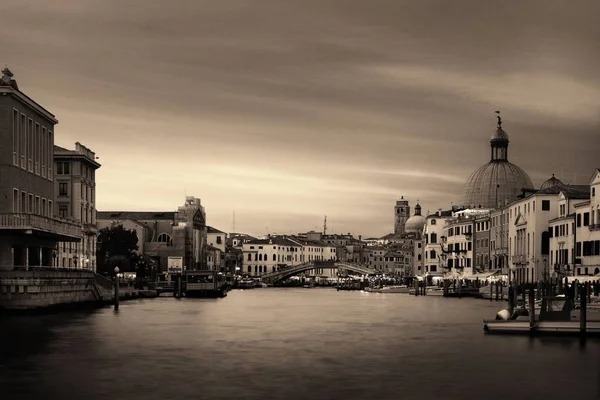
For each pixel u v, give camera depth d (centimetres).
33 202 8694
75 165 12250
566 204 12875
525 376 4203
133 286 14012
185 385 3894
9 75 8150
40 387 3828
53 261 9488
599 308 7475
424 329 6694
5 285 7338
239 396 3653
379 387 3881
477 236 18200
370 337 6012
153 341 5594
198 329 6538
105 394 3681
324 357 4838
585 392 3791
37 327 6450
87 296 9388
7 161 7962
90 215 12888
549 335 5984
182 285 14712
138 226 19762
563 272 12144
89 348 5162
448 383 3994
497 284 13362
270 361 4659
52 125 9462
